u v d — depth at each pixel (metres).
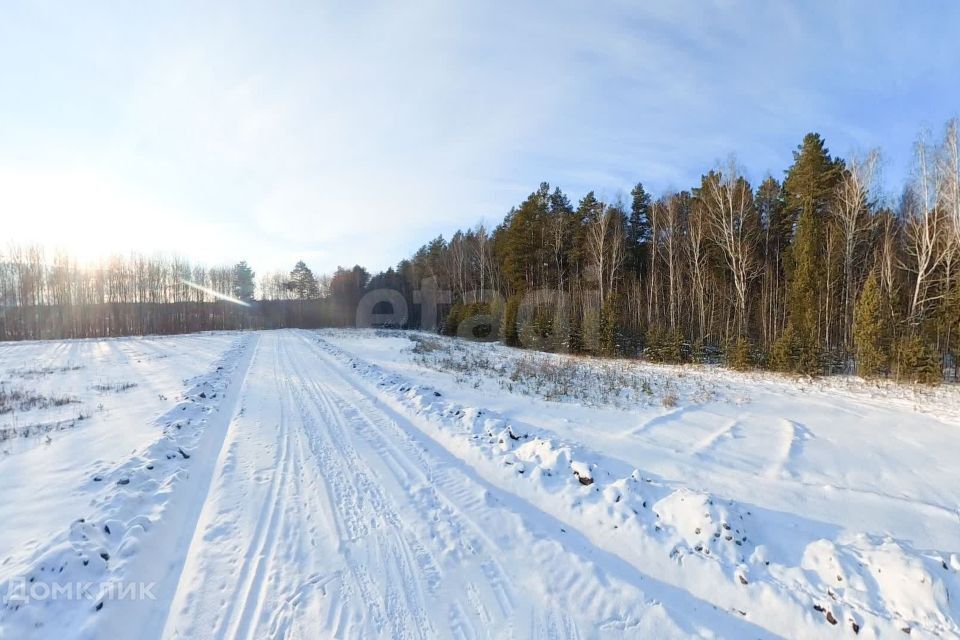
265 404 10.34
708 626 3.22
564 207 40.34
